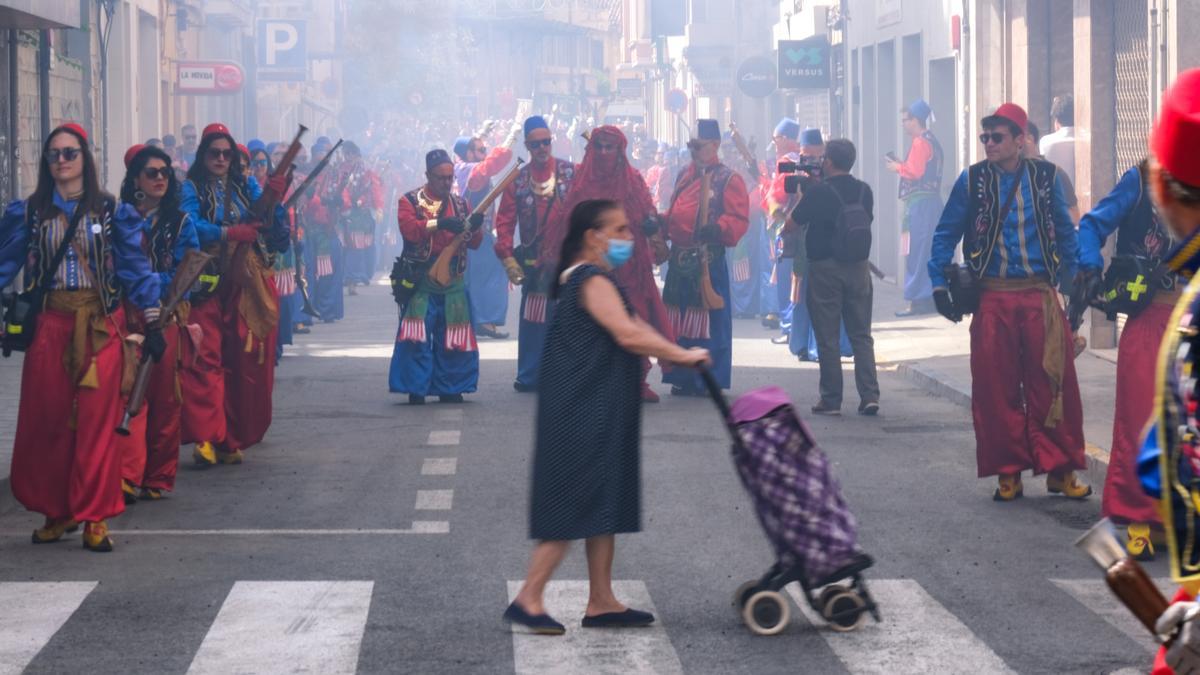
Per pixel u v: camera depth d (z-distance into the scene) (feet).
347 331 73.82
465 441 42.24
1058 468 33.96
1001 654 22.99
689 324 50.06
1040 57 70.74
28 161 72.13
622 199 48.16
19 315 29.35
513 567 28.37
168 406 34.37
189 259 31.86
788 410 24.12
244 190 37.96
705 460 39.22
